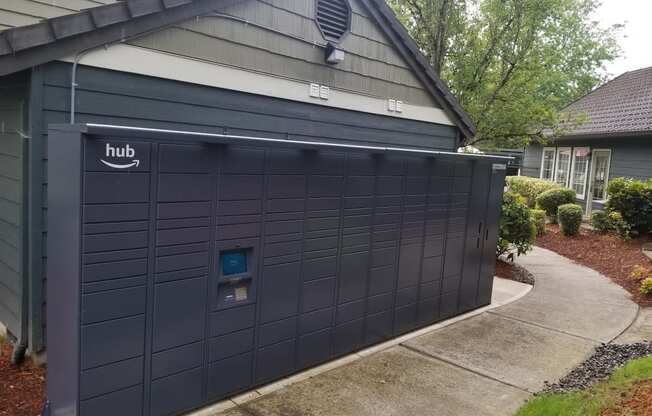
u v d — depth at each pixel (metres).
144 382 3.07
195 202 3.19
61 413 2.97
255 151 3.51
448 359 4.58
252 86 5.18
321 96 5.94
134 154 2.86
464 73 10.92
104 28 4.00
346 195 4.27
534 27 10.81
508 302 6.64
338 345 4.44
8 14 4.61
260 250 3.65
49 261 3.01
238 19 4.96
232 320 3.53
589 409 3.35
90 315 2.79
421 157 5.00
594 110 16.56
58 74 3.84
